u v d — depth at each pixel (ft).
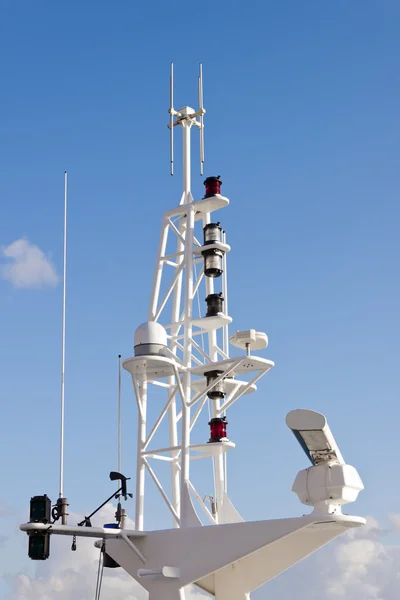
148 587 100.68
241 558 99.14
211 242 113.91
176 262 119.65
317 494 93.30
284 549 103.24
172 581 99.14
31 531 93.09
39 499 93.71
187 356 109.70
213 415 112.78
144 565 101.55
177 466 114.73
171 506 102.68
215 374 108.27
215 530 97.96
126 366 106.42
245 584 104.63
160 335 107.14
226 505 110.73
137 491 106.52
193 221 115.34
